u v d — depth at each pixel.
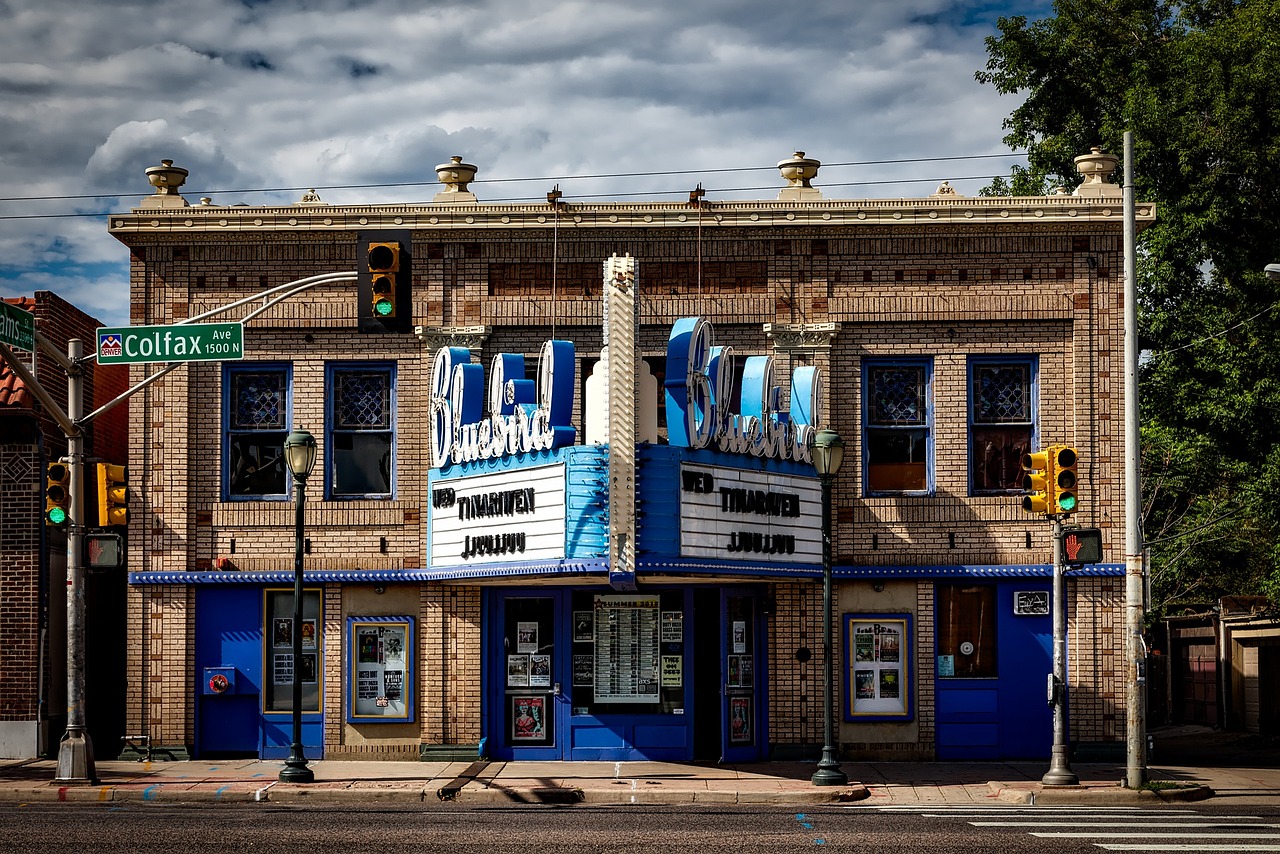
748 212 23.42
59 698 24.20
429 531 22.14
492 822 15.97
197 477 23.44
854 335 23.52
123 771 21.30
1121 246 23.48
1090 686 22.97
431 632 22.98
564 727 22.64
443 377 22.05
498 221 23.36
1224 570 37.62
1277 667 32.03
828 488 20.28
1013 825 15.78
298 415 23.47
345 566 23.12
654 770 21.44
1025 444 23.52
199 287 23.66
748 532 20.55
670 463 19.44
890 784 20.45
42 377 24.02
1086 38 37.97
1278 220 32.88
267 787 19.38
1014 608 23.20
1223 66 33.00
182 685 23.06
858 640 23.16
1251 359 31.58
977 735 23.08
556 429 19.50
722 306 23.44
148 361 19.47
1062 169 38.28
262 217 23.38
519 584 22.31
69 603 20.08
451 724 22.83
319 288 23.55
